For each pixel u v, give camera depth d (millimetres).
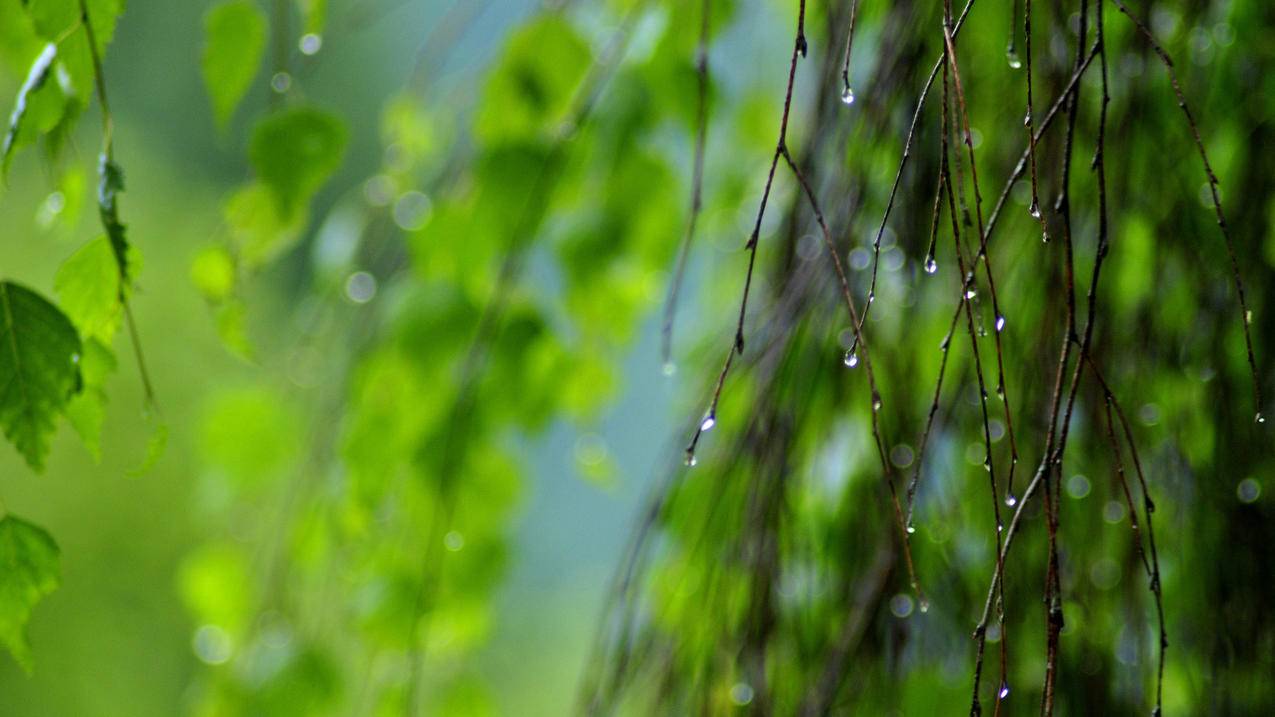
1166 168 1804
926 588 1802
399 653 2033
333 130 1827
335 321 2105
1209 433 1805
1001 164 1805
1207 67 1803
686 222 2059
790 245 1825
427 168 2148
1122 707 1791
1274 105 1791
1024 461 1798
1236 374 1798
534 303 2014
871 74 1780
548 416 1982
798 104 1887
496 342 1940
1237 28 1794
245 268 1851
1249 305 1793
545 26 1915
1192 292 1807
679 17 1921
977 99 1812
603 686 1828
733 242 2119
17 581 1686
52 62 1694
